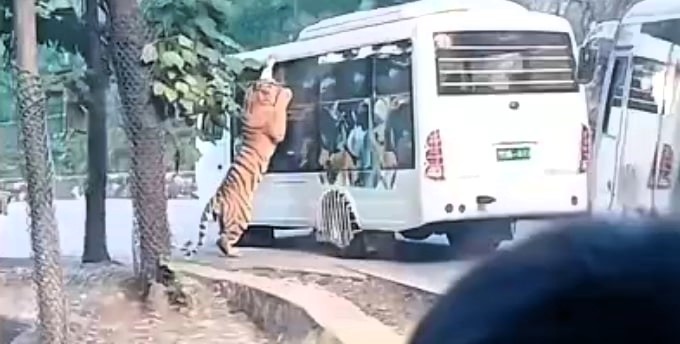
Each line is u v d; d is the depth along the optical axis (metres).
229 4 8.57
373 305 7.57
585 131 11.33
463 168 10.97
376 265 10.39
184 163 9.25
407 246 11.58
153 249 8.15
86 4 9.54
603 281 0.76
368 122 11.62
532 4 17.06
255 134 11.75
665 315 0.73
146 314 7.79
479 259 0.86
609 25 11.41
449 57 11.02
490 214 10.93
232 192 11.56
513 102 11.16
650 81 10.74
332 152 12.05
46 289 6.40
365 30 11.66
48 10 9.49
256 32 18.02
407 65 11.14
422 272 9.50
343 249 11.74
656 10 10.77
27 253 13.03
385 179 11.37
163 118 8.20
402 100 11.22
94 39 9.77
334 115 12.05
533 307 0.76
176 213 16.53
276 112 11.80
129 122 8.12
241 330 7.43
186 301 7.88
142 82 8.06
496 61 11.15
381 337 5.88
